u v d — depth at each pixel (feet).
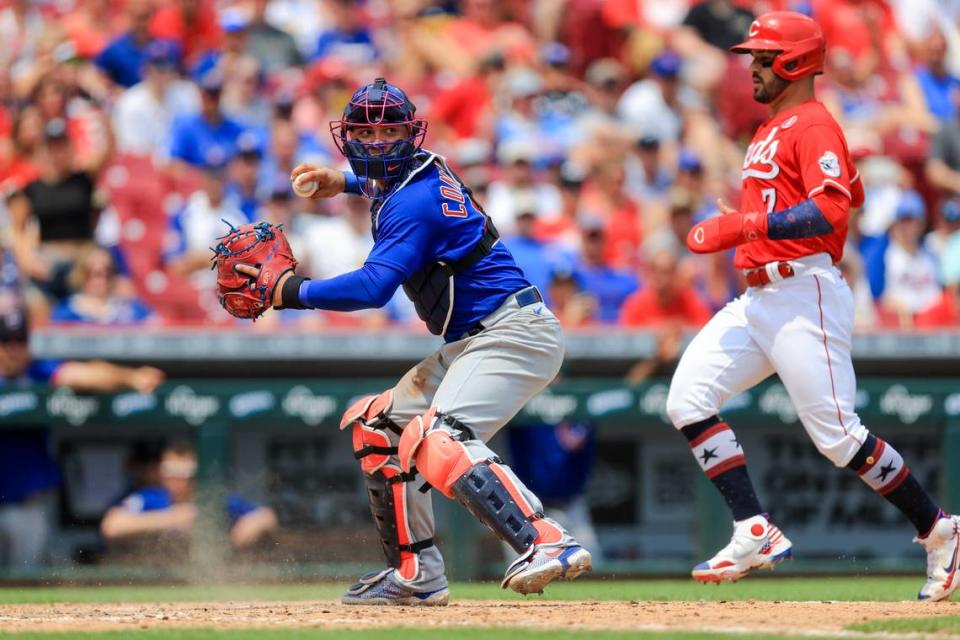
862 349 104.88
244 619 50.75
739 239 54.29
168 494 95.96
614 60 145.79
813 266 56.39
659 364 101.86
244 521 96.89
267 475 98.84
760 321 57.26
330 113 131.23
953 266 121.49
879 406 98.48
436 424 51.44
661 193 126.82
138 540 95.20
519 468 99.19
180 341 99.09
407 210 51.39
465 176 120.16
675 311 108.68
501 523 50.08
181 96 127.13
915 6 147.64
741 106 140.67
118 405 94.32
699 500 96.89
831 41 147.02
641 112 134.82
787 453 104.73
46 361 97.60
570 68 145.89
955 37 152.66
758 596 69.62
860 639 41.55
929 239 126.00
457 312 53.06
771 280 56.90
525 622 47.78
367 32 144.25
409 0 143.74
